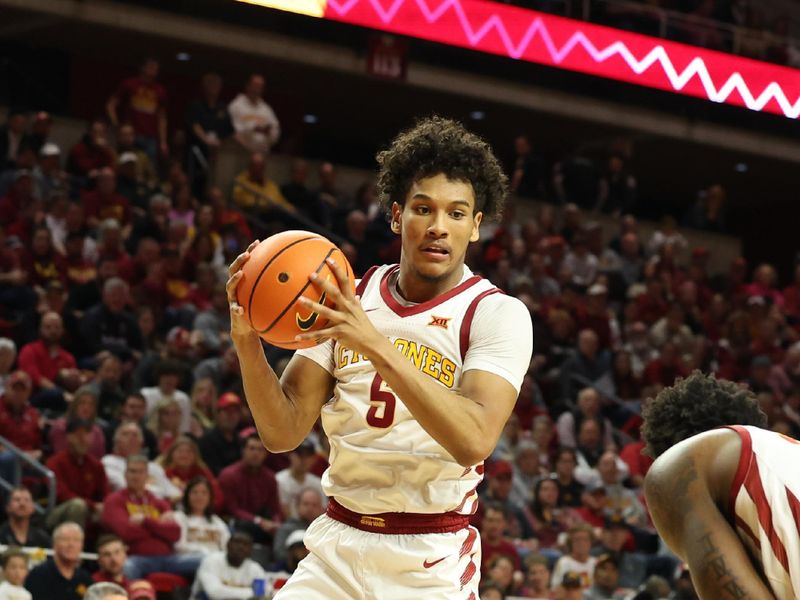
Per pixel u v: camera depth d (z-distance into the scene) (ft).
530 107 69.62
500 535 35.53
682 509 9.25
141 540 31.99
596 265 62.90
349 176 66.39
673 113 73.41
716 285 68.18
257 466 36.04
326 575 13.10
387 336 12.84
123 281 43.75
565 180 70.08
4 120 61.05
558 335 54.29
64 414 38.86
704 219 75.87
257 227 56.59
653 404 10.57
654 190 86.33
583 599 34.01
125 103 57.11
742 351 59.52
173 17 60.95
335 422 12.98
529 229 62.44
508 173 77.92
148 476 34.14
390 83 67.67
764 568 9.13
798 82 65.67
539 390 51.49
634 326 57.98
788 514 9.09
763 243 85.81
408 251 12.66
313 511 34.60
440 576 12.75
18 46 64.54
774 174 80.53
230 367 42.34
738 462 9.28
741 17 70.54
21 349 40.75
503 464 39.70
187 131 59.77
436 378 12.59
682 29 65.31
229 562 31.24
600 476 42.32
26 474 34.99
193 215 53.31
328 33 64.80
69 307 44.24
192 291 48.03
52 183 51.03
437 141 12.61
